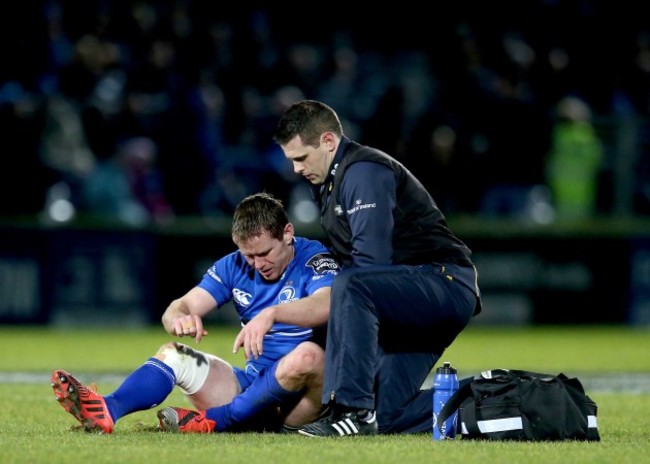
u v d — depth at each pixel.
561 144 63.94
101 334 56.09
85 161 58.22
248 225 21.48
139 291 58.84
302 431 20.95
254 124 62.81
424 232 22.12
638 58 73.88
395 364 22.03
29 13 61.09
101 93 60.97
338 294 20.80
